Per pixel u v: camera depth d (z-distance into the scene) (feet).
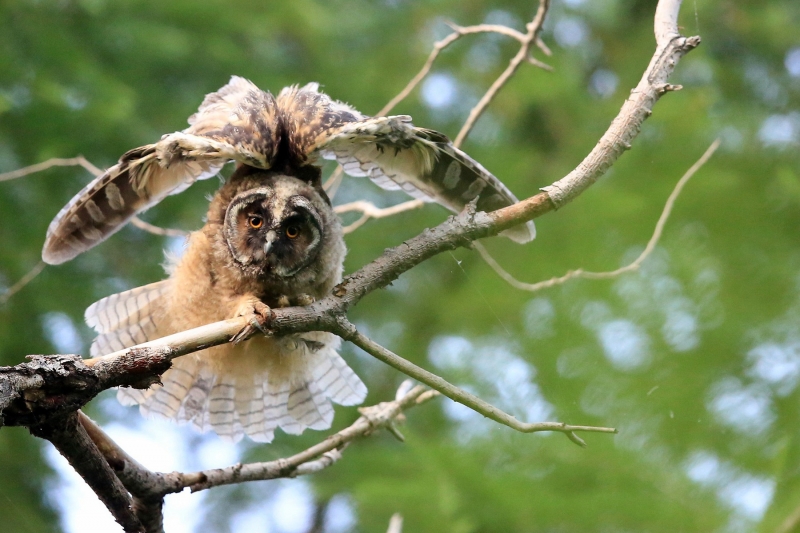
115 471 23.40
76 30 53.11
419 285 59.52
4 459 44.04
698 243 39.52
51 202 49.32
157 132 51.44
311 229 29.50
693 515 27.35
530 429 22.02
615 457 29.53
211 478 25.08
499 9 69.05
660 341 34.09
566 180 24.68
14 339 46.42
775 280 36.94
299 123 28.55
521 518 28.89
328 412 32.86
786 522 26.53
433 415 49.03
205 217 30.63
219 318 29.89
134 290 31.09
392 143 27.68
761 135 50.88
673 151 50.26
